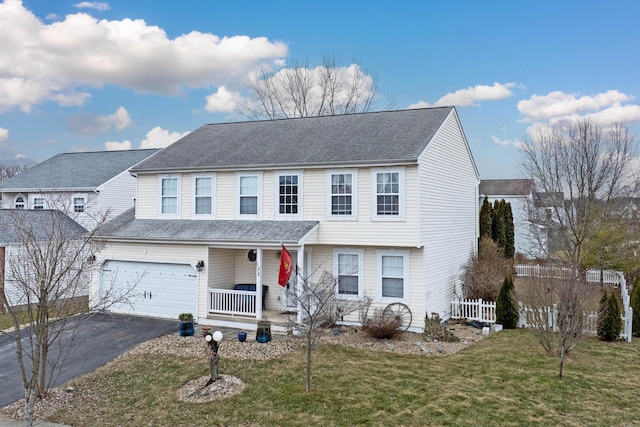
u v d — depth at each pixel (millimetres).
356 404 9711
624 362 12812
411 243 16031
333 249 17672
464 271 21391
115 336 15719
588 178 24500
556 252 27406
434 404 9672
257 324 15531
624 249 24406
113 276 19719
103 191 28828
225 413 9375
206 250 17797
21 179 32781
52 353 13930
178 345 14406
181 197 20141
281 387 10734
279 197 18172
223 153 20094
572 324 11664
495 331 17016
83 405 10062
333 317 16234
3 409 10008
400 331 15672
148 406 9883
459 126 20984
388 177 16438
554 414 9156
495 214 30375
